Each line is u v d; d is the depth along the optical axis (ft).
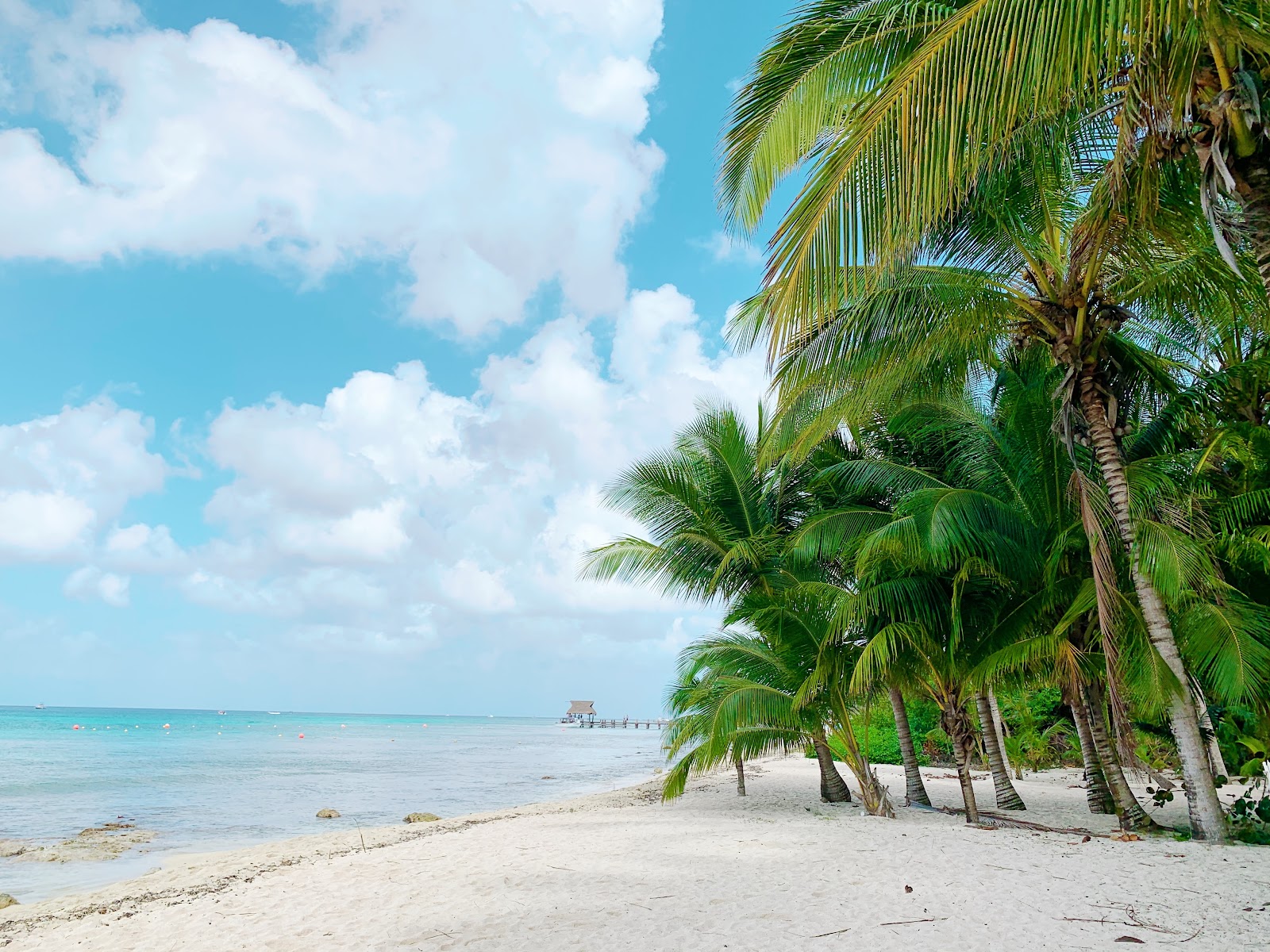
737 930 21.27
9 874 43.19
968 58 13.37
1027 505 37.17
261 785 99.14
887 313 27.86
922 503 35.76
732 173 20.08
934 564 37.42
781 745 47.78
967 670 38.73
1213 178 15.44
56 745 193.06
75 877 42.32
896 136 14.26
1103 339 31.68
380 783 102.58
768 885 26.76
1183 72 15.31
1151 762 57.41
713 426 56.18
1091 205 25.07
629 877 29.22
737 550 49.01
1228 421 35.12
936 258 29.81
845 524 42.32
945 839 35.94
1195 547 29.68
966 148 14.30
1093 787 47.47
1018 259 30.42
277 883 32.01
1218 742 43.68
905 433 44.42
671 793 48.93
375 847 42.78
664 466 55.67
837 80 18.42
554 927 22.30
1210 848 30.58
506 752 196.13
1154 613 30.96
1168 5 12.09
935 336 28.55
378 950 20.90
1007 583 37.83
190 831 59.93
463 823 55.31
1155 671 30.27
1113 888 24.38
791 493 55.88
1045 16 12.53
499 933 21.93
